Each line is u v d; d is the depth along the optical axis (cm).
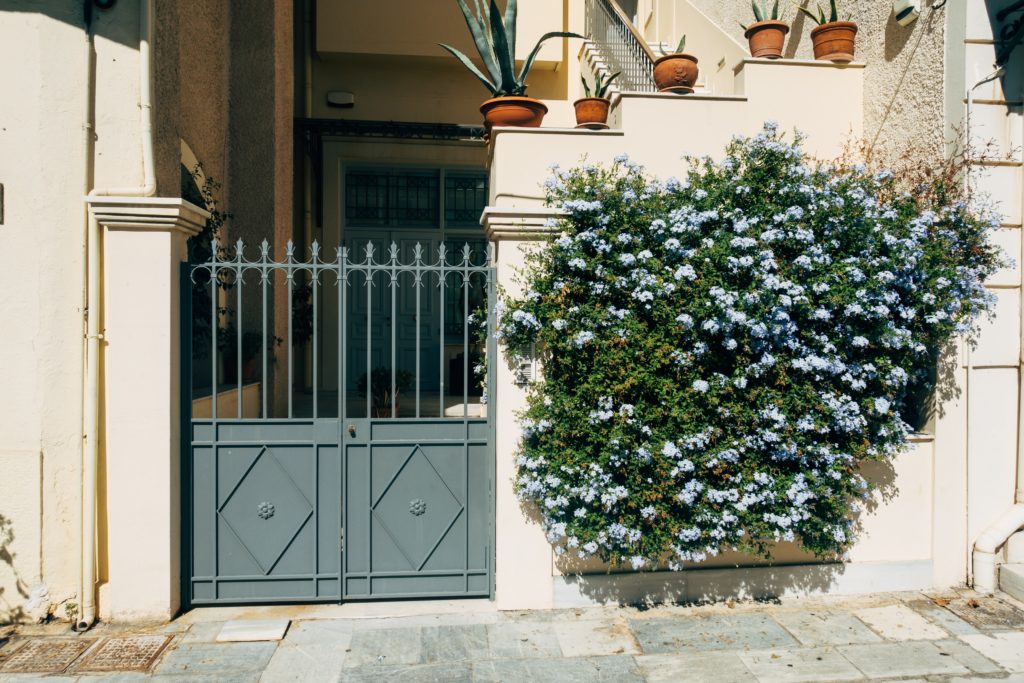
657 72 536
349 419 456
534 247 446
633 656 395
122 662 385
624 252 430
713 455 423
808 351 430
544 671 380
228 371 668
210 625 429
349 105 898
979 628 426
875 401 441
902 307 445
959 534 484
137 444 427
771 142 448
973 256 464
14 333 421
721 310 411
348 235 905
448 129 871
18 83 418
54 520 428
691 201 439
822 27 534
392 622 435
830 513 447
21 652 395
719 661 389
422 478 462
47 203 420
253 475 454
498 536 452
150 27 428
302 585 457
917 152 486
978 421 483
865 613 447
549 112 908
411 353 889
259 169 732
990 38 466
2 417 421
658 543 429
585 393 428
